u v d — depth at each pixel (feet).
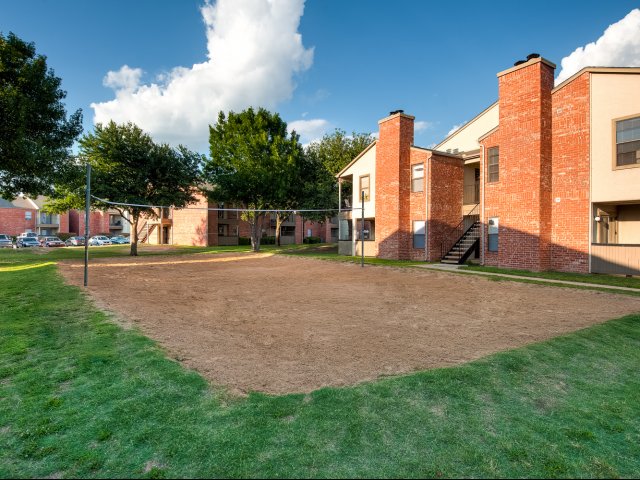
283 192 97.40
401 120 74.90
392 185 76.23
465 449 11.10
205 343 20.48
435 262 69.82
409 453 10.85
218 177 99.66
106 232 225.35
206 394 14.03
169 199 97.91
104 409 12.98
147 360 17.11
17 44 58.34
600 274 50.39
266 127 101.19
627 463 10.90
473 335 22.57
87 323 23.91
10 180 66.69
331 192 121.70
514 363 17.46
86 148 92.38
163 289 40.22
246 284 44.50
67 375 15.62
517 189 56.85
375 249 82.07
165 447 10.93
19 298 32.58
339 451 10.85
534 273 51.70
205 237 156.25
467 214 75.25
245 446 10.96
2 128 53.62
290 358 18.24
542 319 26.78
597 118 50.62
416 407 13.34
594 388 15.56
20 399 13.71
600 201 50.26
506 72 58.29
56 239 160.66
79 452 10.75
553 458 10.89
